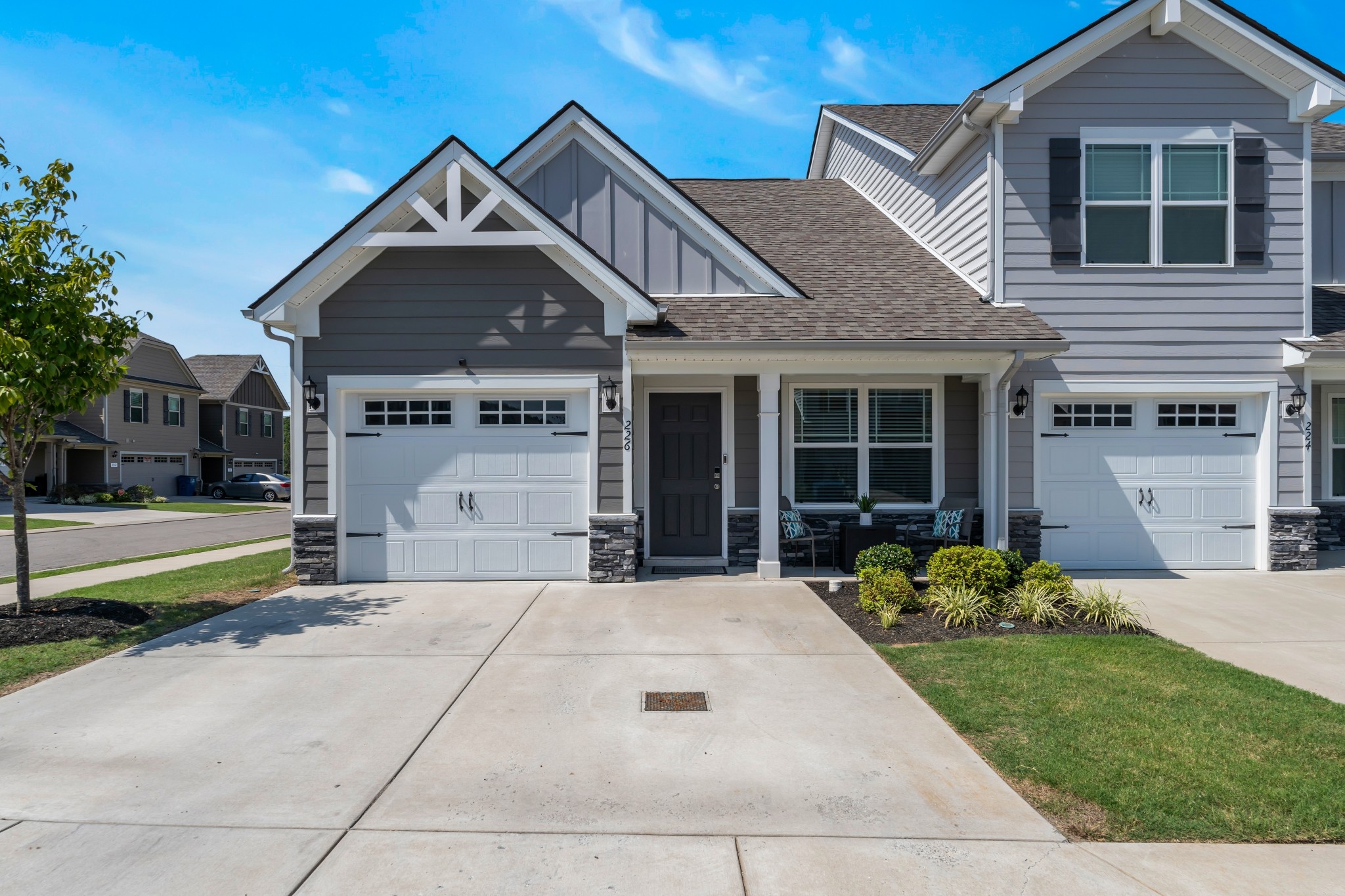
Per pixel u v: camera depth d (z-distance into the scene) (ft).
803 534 30.40
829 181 49.49
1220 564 32.04
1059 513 32.04
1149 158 31.48
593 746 13.62
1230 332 31.50
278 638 20.98
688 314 29.40
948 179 35.65
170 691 16.53
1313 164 36.17
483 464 29.14
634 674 17.72
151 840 10.43
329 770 12.62
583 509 29.17
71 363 22.09
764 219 41.55
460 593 26.89
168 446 112.88
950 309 30.27
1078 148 31.32
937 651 19.48
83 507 85.81
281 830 10.71
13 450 22.63
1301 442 31.63
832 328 28.30
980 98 30.17
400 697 16.16
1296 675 17.75
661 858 10.00
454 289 28.53
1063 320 31.48
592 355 28.63
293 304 27.84
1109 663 18.24
